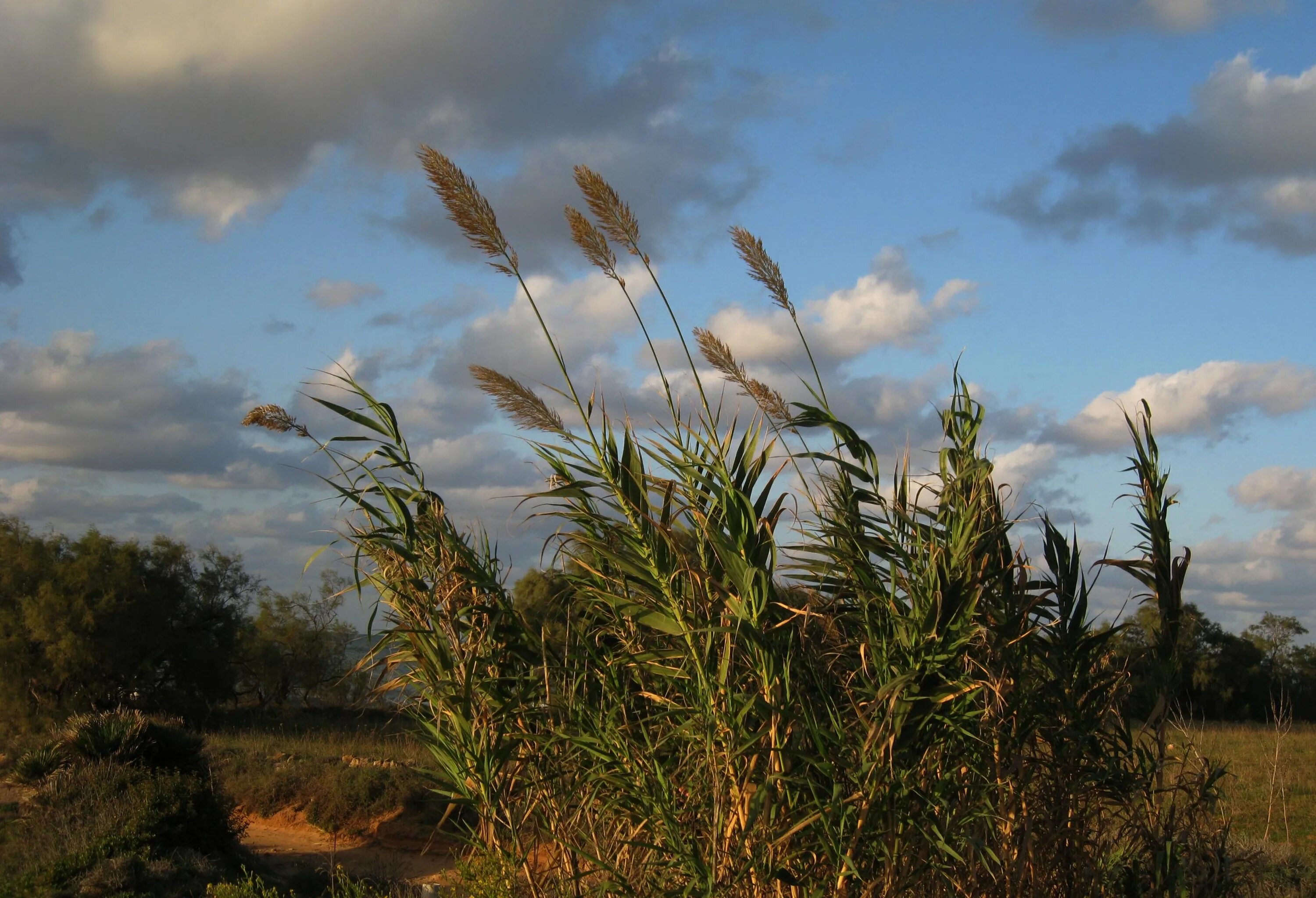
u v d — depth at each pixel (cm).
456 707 368
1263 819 866
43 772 1390
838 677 360
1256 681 2347
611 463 340
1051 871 388
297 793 1734
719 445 333
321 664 3734
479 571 391
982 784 342
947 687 314
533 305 336
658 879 339
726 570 320
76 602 3391
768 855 305
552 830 374
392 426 404
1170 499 463
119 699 3484
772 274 381
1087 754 413
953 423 385
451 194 328
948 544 329
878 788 307
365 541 392
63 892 973
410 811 1603
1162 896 399
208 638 3775
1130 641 467
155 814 1201
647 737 335
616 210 334
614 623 380
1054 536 434
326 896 914
